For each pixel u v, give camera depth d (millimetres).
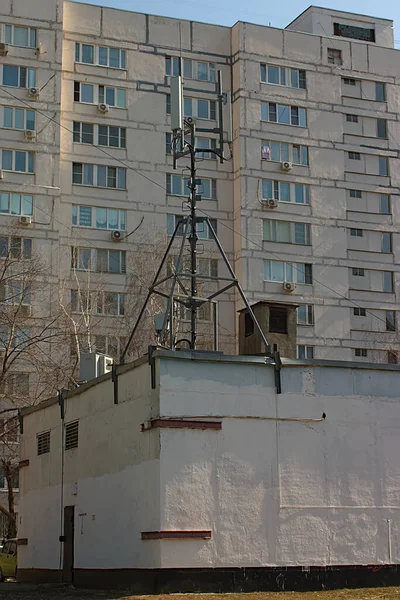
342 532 22125
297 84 64312
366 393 23219
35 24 58125
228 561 20812
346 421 22797
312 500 21969
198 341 49812
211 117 62000
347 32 70188
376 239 64250
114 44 60844
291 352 24859
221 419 21500
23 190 55812
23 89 57156
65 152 58344
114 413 23453
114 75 60438
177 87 26125
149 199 59500
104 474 23641
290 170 62594
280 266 61031
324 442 22453
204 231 60438
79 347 47062
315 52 65188
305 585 21391
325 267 62250
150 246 56594
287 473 21891
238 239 60562
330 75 65250
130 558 21656
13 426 41875
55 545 26250
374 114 65875
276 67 63844
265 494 21531
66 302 53906
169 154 60688
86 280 56250
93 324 51125
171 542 20438
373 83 66500
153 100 60969
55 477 26828
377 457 22969
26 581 28156
